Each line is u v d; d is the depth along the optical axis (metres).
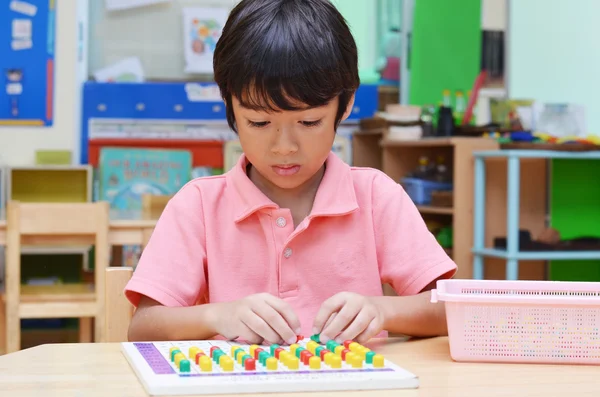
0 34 3.79
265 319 0.84
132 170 3.80
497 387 0.70
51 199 3.70
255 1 0.92
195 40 4.14
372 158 4.06
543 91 4.20
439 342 0.93
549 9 4.16
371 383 0.68
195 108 3.96
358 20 4.28
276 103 0.87
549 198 3.29
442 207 3.29
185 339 0.93
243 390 0.66
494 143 3.16
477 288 0.89
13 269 2.37
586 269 3.46
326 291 1.06
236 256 1.07
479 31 4.17
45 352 0.83
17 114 3.82
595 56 4.15
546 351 0.81
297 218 1.09
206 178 1.14
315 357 0.73
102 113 3.91
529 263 3.39
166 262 1.03
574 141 3.11
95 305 2.46
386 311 0.94
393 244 1.09
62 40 3.83
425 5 4.13
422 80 4.15
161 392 0.65
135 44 4.11
